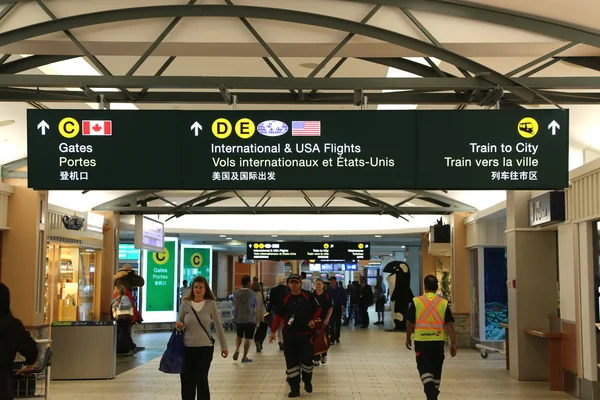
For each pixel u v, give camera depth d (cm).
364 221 2858
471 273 2072
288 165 899
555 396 1205
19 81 872
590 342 1134
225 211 2100
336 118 901
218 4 866
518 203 1405
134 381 1356
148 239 2156
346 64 1177
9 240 1443
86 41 877
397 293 2727
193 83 882
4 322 651
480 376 1446
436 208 2084
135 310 1888
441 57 864
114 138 905
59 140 905
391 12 867
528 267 1394
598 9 795
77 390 1246
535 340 1383
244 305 1667
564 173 892
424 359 933
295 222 2883
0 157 1419
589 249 1142
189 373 921
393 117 901
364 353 1908
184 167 902
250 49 904
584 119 1155
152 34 879
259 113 904
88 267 1983
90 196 1953
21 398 995
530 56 930
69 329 1385
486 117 899
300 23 861
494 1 821
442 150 897
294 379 1161
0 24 872
